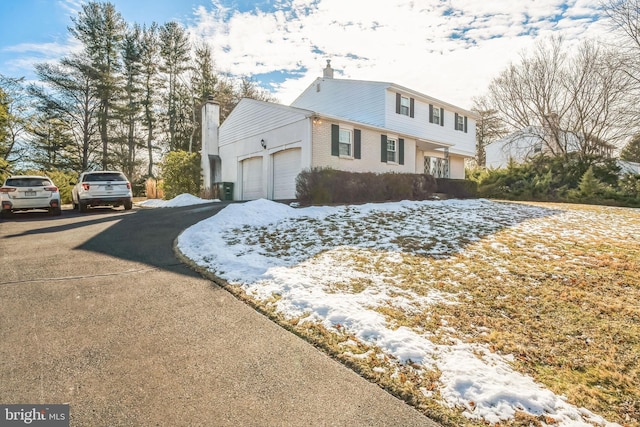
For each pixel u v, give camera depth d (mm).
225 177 18766
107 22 30344
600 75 18750
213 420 2096
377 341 3076
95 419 2072
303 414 2182
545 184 16234
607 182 15961
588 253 5777
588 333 3355
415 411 2262
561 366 2854
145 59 32812
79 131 29266
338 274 4746
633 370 2814
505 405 2340
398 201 11898
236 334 3186
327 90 20531
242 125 17188
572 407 2371
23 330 3139
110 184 12055
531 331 3383
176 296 4031
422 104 19938
